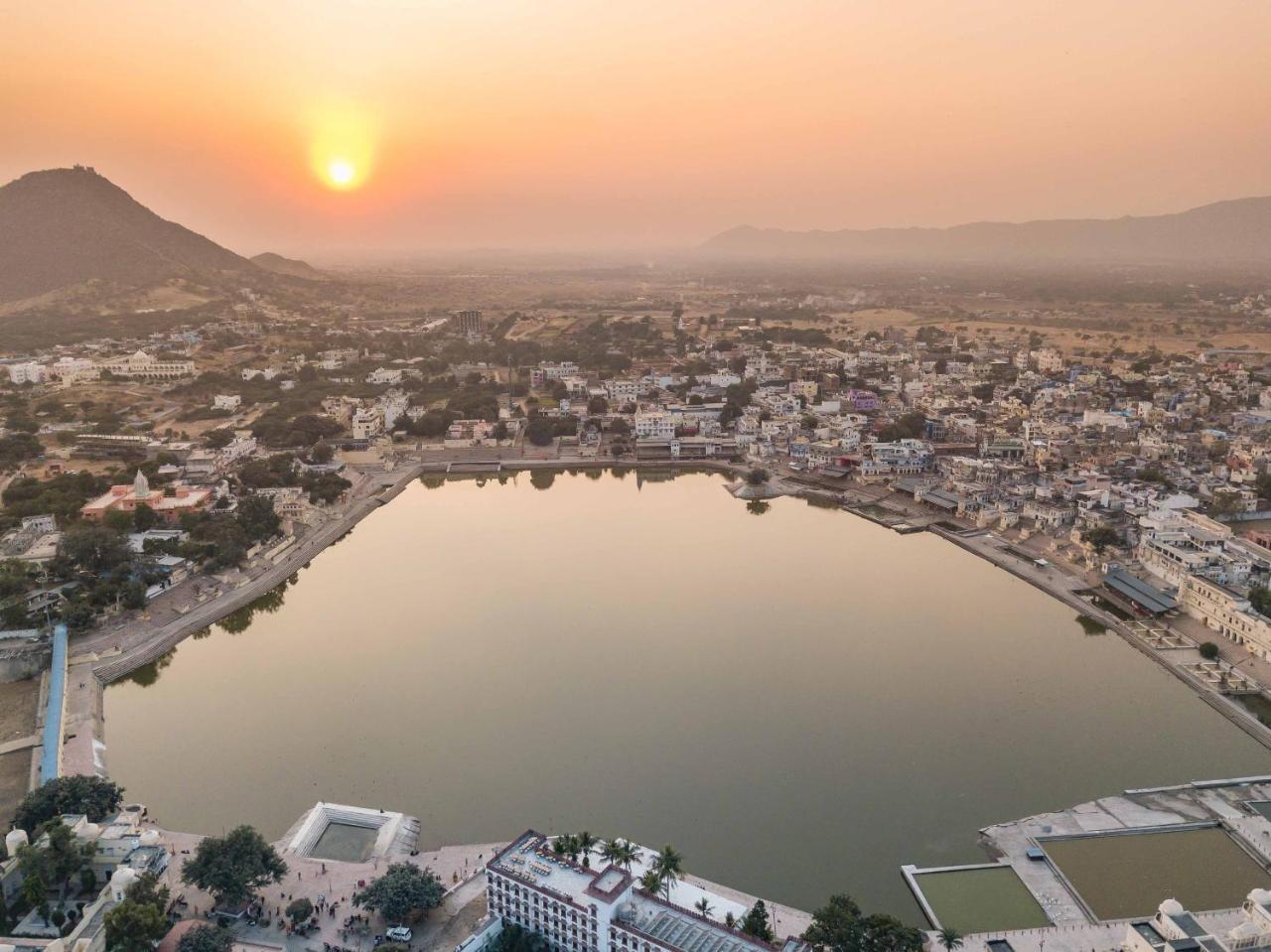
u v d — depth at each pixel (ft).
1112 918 563.89
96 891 593.83
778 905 573.33
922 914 574.15
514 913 550.77
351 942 543.39
